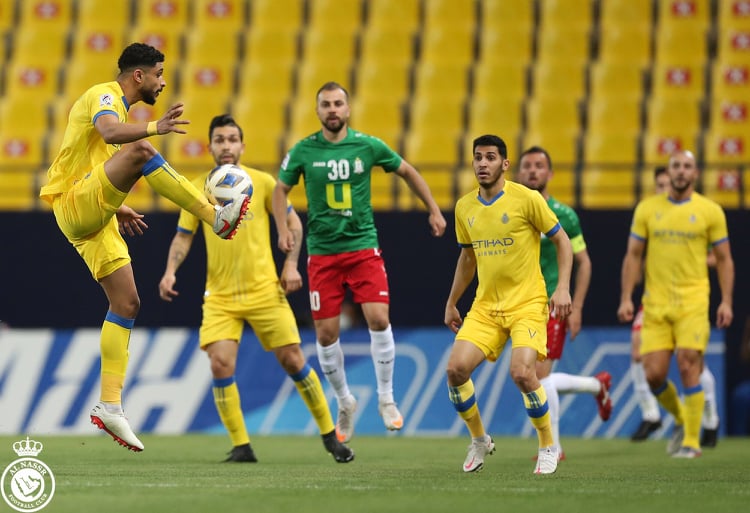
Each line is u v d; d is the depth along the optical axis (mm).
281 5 65500
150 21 65438
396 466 26922
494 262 24406
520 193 24266
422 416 39375
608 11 63531
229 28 65188
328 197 28344
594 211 42156
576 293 30359
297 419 39500
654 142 55969
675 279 31266
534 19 64125
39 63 63312
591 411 39562
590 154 55969
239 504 18016
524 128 58438
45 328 43344
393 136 57000
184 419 39375
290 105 59562
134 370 39562
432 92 60656
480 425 25000
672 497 19594
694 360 31000
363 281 28688
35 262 43469
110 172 21266
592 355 39500
